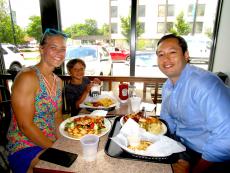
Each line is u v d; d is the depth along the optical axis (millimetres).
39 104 1302
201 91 1103
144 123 1214
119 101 1806
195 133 1235
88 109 1552
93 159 903
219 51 2742
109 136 1128
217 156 1038
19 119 1223
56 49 1308
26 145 1271
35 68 1319
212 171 1122
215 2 2695
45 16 2717
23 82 1210
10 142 1325
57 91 1438
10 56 3078
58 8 2736
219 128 1034
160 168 860
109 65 3074
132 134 1034
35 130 1239
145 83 2279
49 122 1396
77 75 2041
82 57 3027
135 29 2705
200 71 1200
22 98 1205
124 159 917
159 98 2717
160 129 1190
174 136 1301
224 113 1026
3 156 1663
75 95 2029
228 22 2504
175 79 1345
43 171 841
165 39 1251
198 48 2873
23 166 1204
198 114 1179
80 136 1109
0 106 1716
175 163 994
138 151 942
